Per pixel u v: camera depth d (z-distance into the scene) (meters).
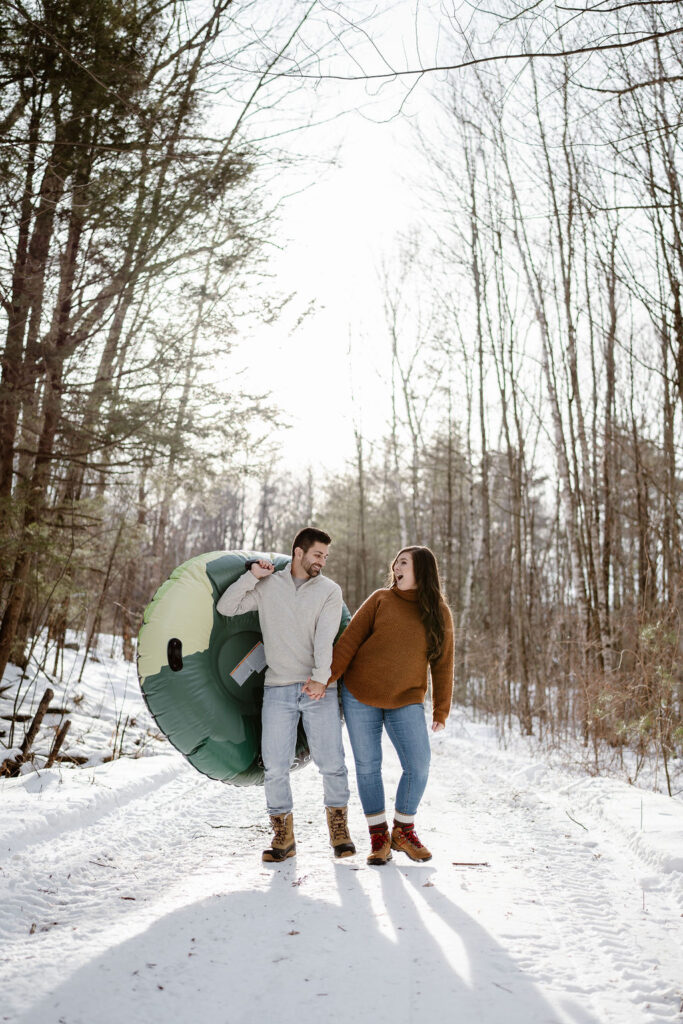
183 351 8.14
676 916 3.59
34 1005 2.41
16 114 6.41
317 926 3.20
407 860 4.41
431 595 4.60
